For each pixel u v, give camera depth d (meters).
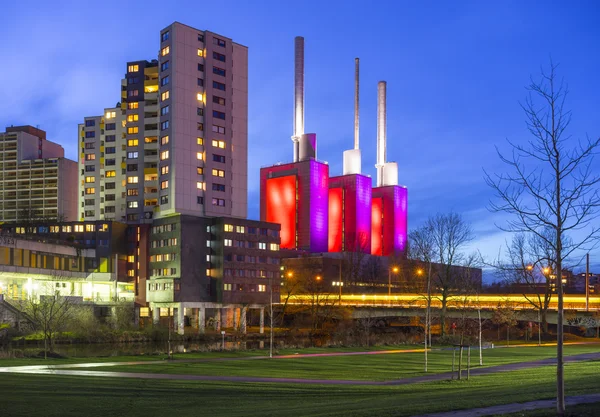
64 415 34.84
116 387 47.16
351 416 26.66
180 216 161.00
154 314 163.00
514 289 174.25
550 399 29.08
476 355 85.19
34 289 150.00
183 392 45.06
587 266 123.56
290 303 171.75
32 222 185.88
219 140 173.88
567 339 127.44
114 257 169.38
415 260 152.75
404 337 122.75
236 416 31.22
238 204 176.88
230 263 163.88
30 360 72.12
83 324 121.69
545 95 25.95
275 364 72.19
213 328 159.62
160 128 170.50
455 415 24.75
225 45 177.50
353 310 158.25
